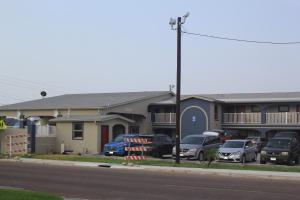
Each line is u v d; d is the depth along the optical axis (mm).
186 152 35000
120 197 15633
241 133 52875
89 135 43438
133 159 31812
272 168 27938
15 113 54625
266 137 52875
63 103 53281
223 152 33875
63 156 37000
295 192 17234
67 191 17000
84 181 20203
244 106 55281
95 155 40156
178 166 29016
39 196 13898
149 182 20188
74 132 44250
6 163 30891
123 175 23391
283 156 31859
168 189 17766
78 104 51188
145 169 27875
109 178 21656
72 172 24562
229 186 19031
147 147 37688
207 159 33406
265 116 52781
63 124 44688
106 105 48875
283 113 51719
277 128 51938
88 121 43406
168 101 56062
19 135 40312
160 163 30875
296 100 51188
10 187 17625
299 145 35062
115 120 45344
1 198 13062
